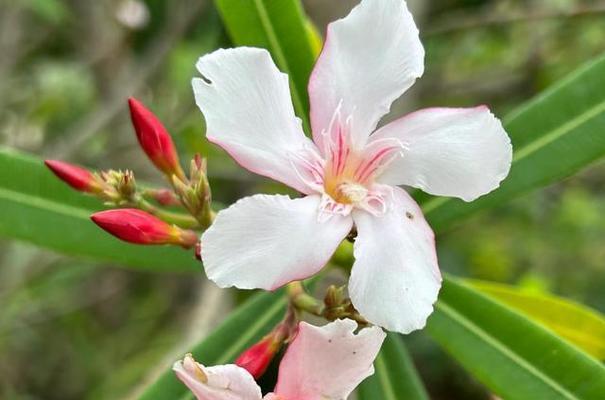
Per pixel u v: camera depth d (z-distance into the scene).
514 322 0.29
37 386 0.62
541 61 0.52
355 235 0.28
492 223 0.63
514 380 0.29
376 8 0.27
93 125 0.46
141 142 0.29
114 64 0.51
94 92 0.56
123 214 0.28
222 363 0.30
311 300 0.28
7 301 0.49
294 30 0.30
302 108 0.30
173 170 0.29
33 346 0.62
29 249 0.50
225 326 0.30
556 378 0.29
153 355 0.53
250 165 0.27
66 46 0.58
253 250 0.26
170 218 0.29
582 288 0.62
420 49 0.28
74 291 0.61
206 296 0.38
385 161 0.28
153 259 0.31
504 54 0.58
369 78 0.28
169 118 0.48
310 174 0.27
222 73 0.27
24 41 0.54
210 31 0.47
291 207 0.27
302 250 0.26
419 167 0.28
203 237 0.26
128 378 0.53
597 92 0.30
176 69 0.51
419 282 0.27
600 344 0.31
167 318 0.61
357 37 0.28
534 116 0.30
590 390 0.28
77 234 0.31
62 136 0.51
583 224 0.64
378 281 0.26
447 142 0.27
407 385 0.30
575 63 0.53
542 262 0.62
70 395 0.62
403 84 0.28
